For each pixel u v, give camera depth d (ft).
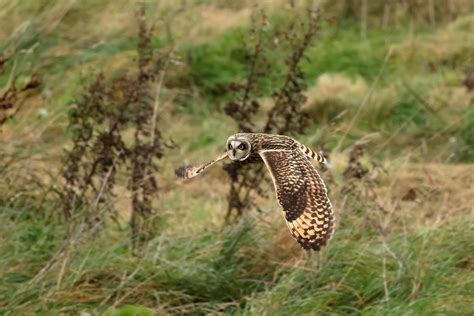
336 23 80.43
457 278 43.32
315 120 66.80
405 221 47.73
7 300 41.45
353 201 47.42
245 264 45.24
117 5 74.13
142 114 49.75
